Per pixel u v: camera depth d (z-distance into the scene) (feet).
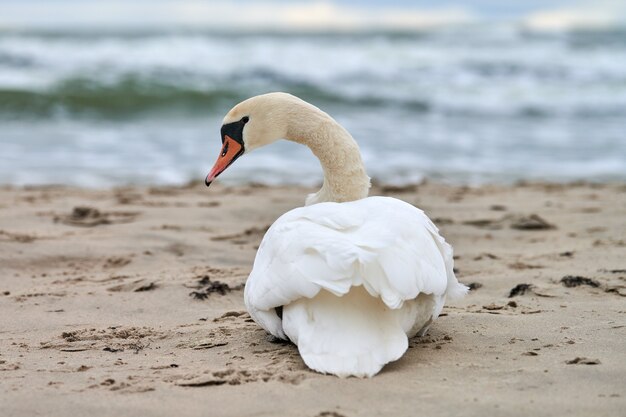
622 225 30.81
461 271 24.34
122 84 78.84
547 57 110.73
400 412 12.94
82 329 18.70
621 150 56.24
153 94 73.46
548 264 24.75
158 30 187.52
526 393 13.66
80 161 49.88
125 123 65.31
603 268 23.80
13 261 25.29
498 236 29.50
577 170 49.21
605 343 16.40
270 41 133.08
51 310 20.39
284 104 19.60
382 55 109.81
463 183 44.65
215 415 12.99
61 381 14.82
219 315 19.89
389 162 51.06
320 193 19.94
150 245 27.45
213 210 33.47
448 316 18.92
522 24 182.91
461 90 84.53
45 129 61.62
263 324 15.92
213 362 15.84
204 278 22.86
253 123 19.66
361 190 19.57
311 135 19.48
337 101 77.25
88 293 21.84
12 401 13.76
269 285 14.83
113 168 47.91
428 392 13.74
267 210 33.68
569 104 77.92
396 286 13.87
